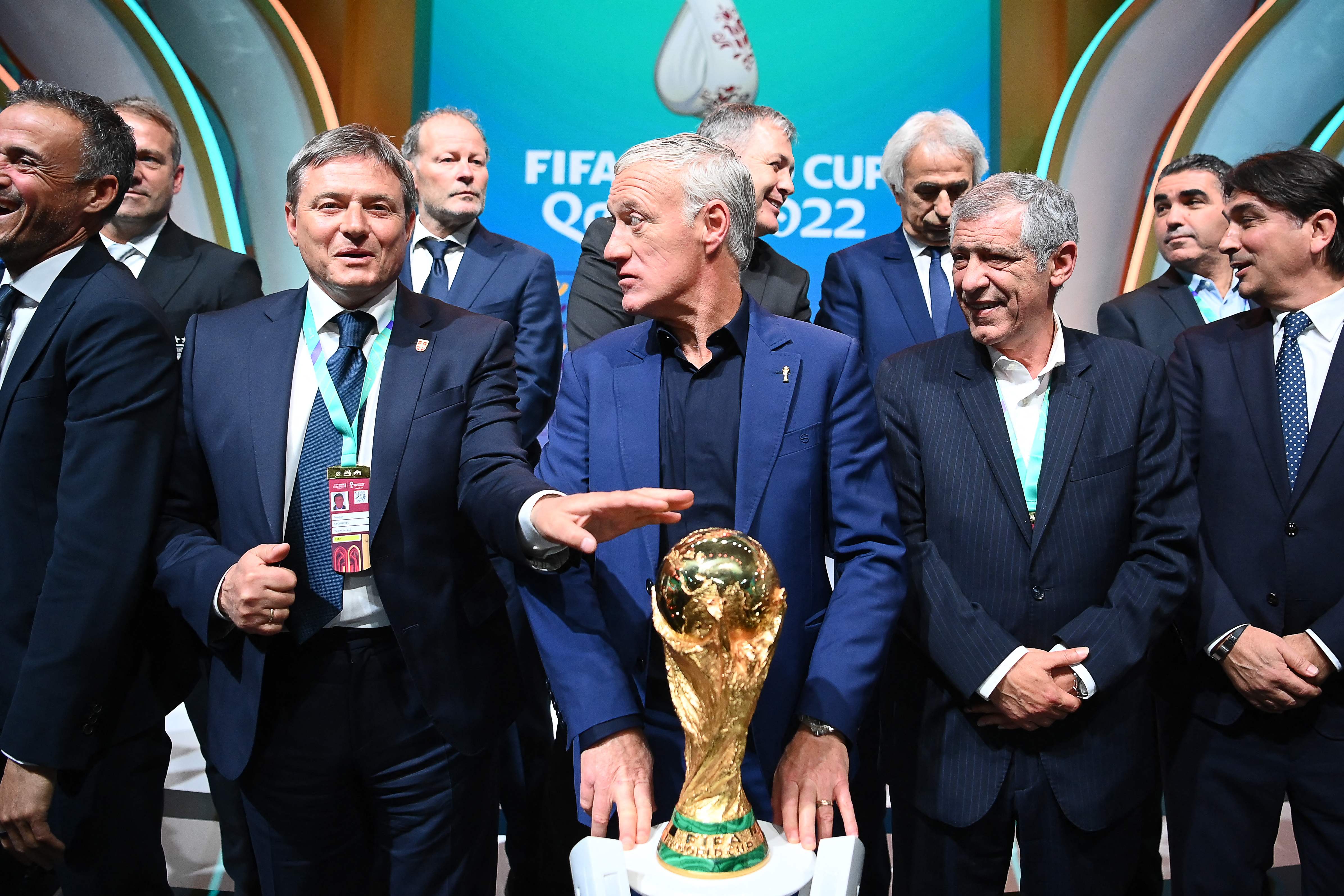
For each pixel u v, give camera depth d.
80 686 1.56
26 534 1.63
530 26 4.63
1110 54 4.50
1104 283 4.58
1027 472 1.84
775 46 4.64
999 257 1.78
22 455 1.62
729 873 1.14
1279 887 2.50
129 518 1.58
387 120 4.60
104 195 1.72
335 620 1.54
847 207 4.67
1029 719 1.71
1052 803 1.75
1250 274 2.06
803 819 1.26
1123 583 1.78
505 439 1.59
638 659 1.48
